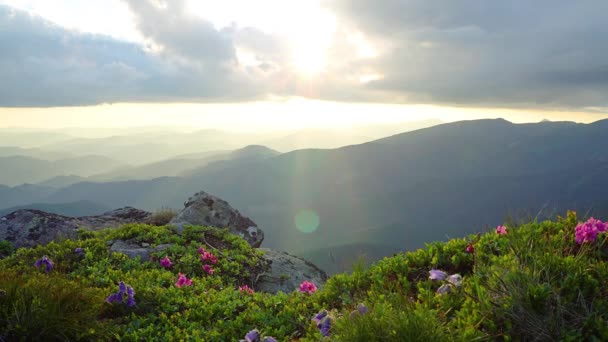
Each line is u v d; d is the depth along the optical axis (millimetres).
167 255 12258
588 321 4055
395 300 5184
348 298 6477
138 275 10078
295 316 6996
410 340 4094
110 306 7508
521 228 5797
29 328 5824
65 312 6297
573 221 6203
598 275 4809
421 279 6469
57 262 10641
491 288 4754
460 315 4680
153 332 6777
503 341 4223
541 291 4320
